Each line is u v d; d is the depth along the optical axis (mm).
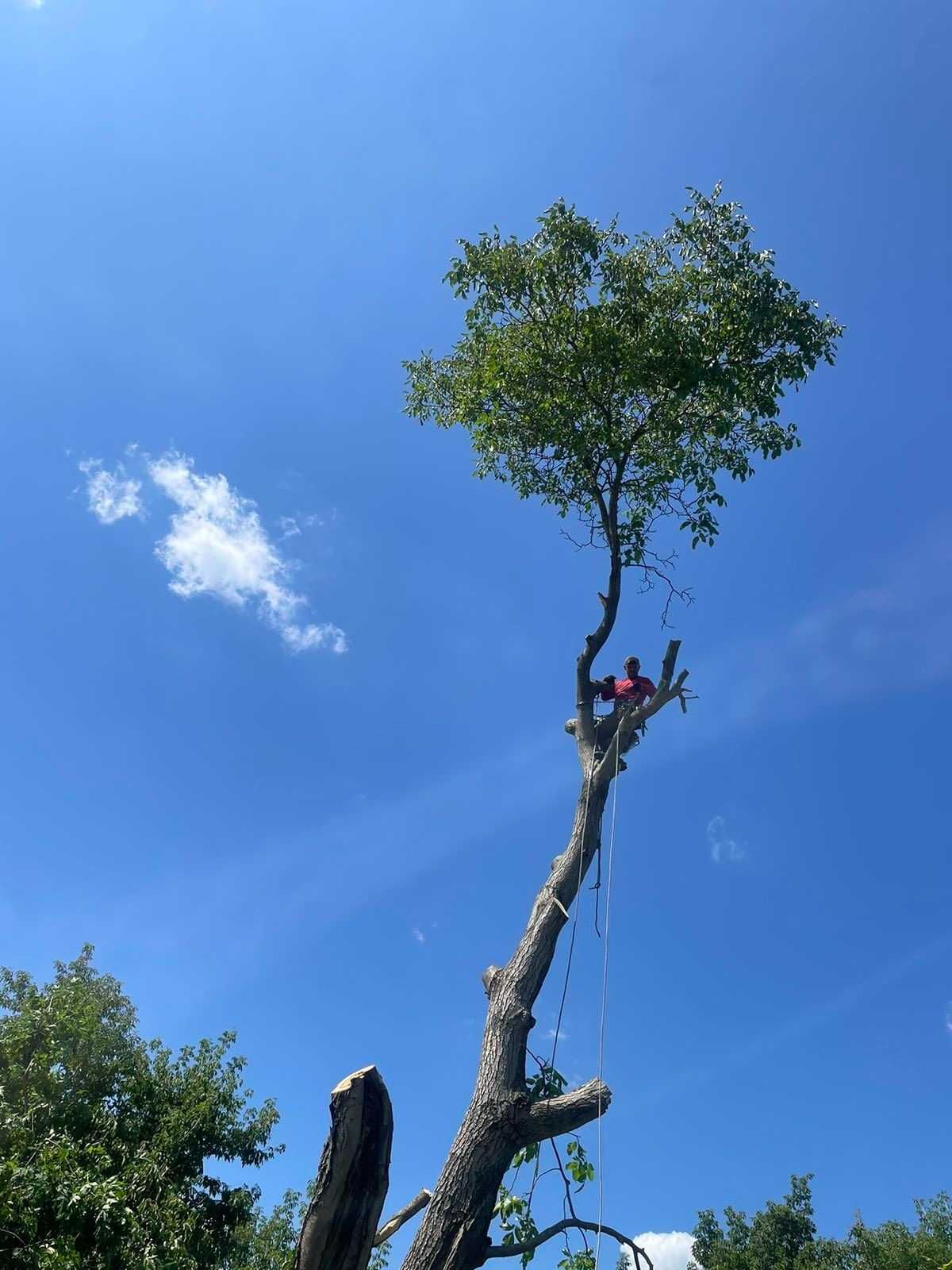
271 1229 18469
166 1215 14562
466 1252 4988
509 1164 5410
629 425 8914
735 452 9289
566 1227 5699
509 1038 5812
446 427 10531
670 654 7707
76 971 18578
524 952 6312
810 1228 28703
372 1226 3846
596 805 7164
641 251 8883
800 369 8609
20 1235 12492
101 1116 16062
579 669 8133
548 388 8727
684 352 8180
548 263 8594
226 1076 18938
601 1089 5414
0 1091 14617
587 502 9656
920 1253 23719
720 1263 28766
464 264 8852
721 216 8656
